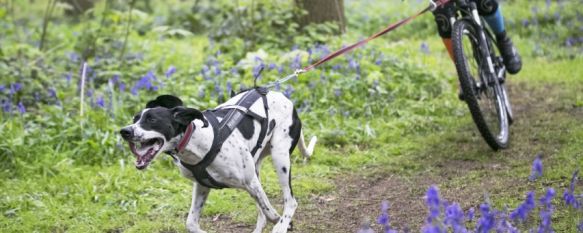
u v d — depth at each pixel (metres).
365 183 7.91
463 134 9.16
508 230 5.05
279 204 7.43
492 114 8.84
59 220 7.10
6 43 14.65
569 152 8.00
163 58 12.72
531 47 14.17
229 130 5.84
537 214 6.30
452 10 8.39
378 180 7.98
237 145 5.86
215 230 6.88
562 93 10.82
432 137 9.13
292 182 7.92
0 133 8.61
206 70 10.78
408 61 11.60
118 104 9.55
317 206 7.34
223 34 13.66
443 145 8.86
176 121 5.48
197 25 17.30
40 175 8.24
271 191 7.73
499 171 7.73
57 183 8.02
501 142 8.34
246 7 13.16
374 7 18.38
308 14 13.34
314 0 13.28
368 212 7.04
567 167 7.48
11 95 9.87
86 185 7.89
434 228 4.32
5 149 8.48
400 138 9.27
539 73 12.28
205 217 7.18
